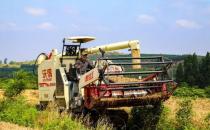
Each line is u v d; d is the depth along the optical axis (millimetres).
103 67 13375
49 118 13742
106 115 14414
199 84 66938
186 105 14203
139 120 14766
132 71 14234
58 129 12969
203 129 14195
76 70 15227
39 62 17016
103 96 13445
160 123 14258
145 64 13820
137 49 15195
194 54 69250
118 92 13766
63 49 15852
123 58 13695
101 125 13562
